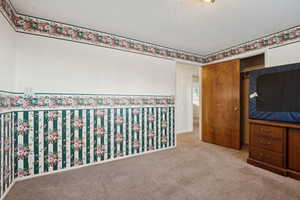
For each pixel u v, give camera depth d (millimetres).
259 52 2998
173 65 3637
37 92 2225
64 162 2410
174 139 3666
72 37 2498
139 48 3156
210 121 3990
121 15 2227
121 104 2941
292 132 2146
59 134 2375
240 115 3486
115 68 2887
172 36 2932
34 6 1995
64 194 1790
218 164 2633
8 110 1877
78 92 2531
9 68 1900
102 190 1872
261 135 2486
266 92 2430
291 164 2150
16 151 2082
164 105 3514
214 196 1748
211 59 4035
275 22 2383
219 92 3760
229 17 2250
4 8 1768
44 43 2291
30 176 2174
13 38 2023
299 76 2100
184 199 1700
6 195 1765
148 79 3277
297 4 1918
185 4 1958
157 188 1914
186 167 2518
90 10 2102
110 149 2816
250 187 1921
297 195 1748
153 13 2172
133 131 3078
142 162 2734
